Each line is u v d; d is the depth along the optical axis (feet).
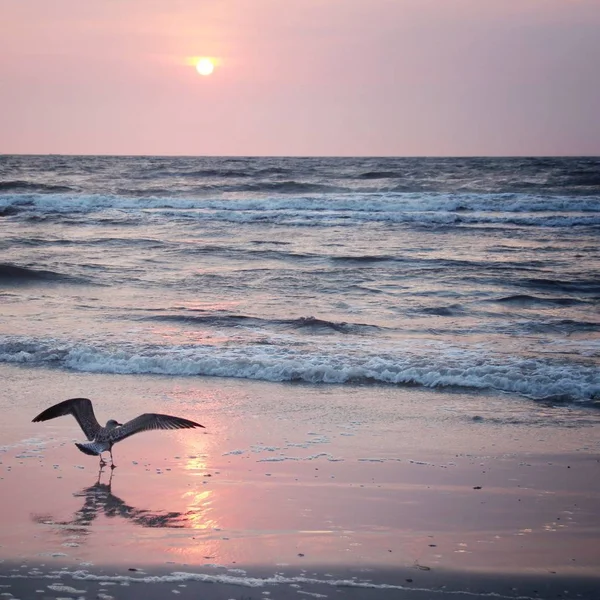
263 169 362.94
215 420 52.31
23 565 30.78
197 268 125.70
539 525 35.83
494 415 54.39
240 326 82.28
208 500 38.29
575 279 116.98
